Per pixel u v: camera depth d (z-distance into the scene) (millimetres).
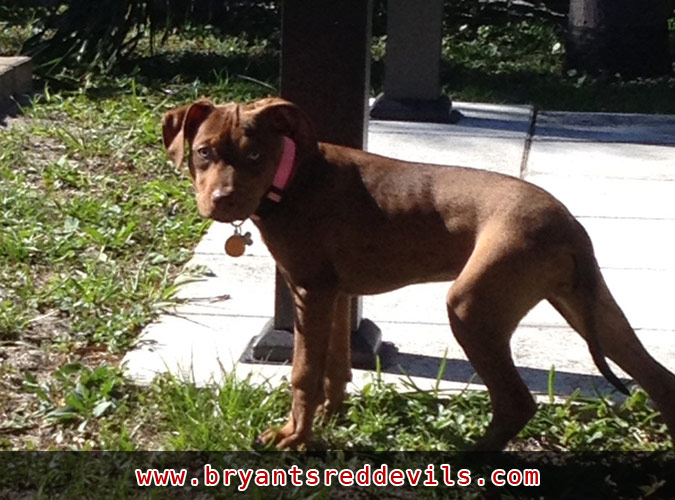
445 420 2703
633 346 2564
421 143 4520
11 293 3225
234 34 6770
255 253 3531
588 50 6156
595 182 4160
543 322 3178
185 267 3426
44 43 5414
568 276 2506
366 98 2879
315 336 2588
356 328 2951
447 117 4848
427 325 3154
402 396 2785
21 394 2812
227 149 2459
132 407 2768
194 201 3809
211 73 5539
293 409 2619
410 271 2576
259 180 2473
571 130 4859
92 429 2701
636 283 3395
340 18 2832
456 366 2963
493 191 2529
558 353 3025
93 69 5281
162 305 3188
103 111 4656
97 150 4203
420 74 4887
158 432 2695
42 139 4277
